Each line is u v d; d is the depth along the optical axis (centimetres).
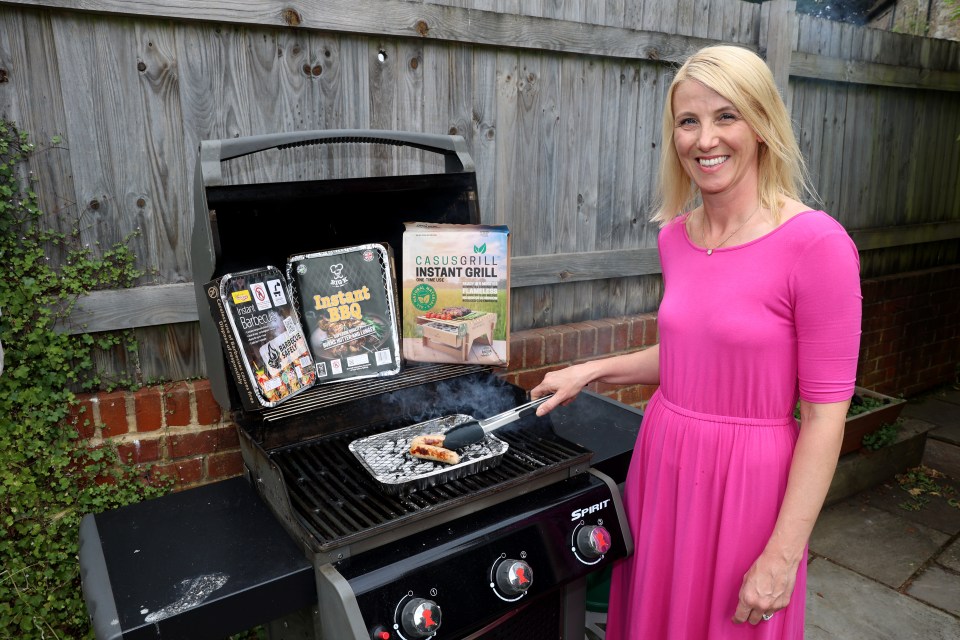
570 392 145
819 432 111
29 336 168
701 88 111
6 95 160
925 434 342
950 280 432
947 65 390
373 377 152
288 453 136
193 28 176
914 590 253
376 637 101
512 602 115
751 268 115
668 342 129
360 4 194
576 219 261
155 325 184
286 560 112
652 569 133
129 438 179
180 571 111
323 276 148
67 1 159
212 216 125
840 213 370
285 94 192
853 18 638
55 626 177
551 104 243
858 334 109
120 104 172
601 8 246
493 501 121
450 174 151
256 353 132
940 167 415
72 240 173
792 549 113
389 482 117
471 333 152
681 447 127
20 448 168
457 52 219
